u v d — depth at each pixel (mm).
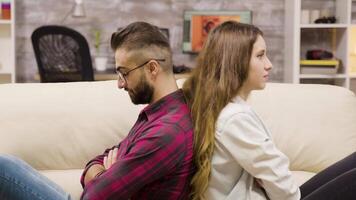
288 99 2164
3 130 1987
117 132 2037
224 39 1406
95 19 4754
